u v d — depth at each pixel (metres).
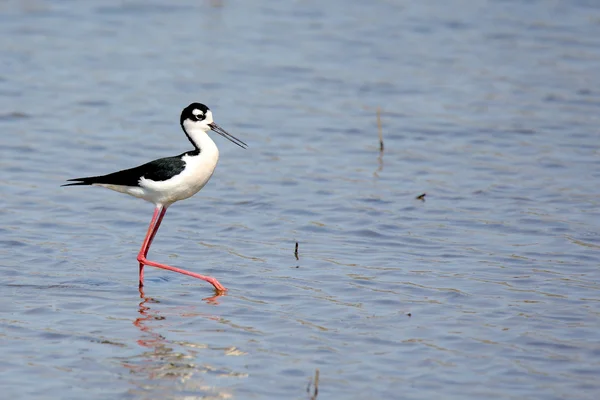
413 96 20.92
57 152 17.47
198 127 11.95
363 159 17.45
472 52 23.70
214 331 10.49
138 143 18.02
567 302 11.33
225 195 15.66
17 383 9.16
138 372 9.45
